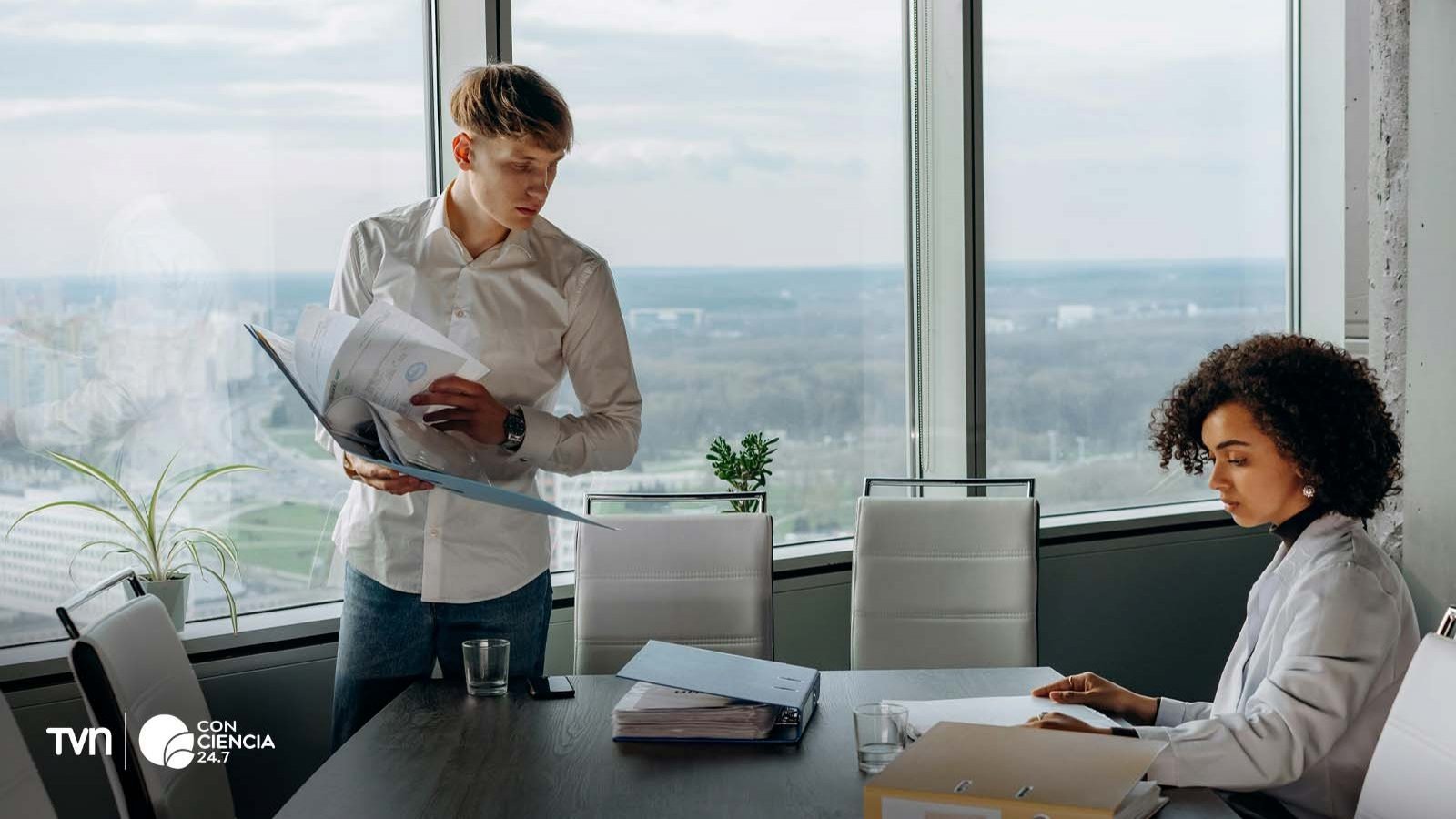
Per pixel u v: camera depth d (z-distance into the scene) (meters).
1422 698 1.60
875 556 3.04
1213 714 1.93
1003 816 1.35
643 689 2.02
